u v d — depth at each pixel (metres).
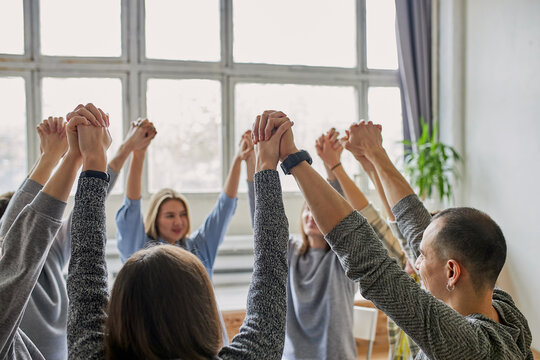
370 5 4.79
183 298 0.68
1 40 4.18
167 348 0.66
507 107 3.74
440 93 4.60
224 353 0.70
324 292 2.11
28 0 4.18
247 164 1.94
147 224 2.37
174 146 4.50
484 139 4.07
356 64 4.78
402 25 4.58
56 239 1.50
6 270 0.81
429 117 4.65
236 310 3.64
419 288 0.81
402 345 1.79
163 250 0.74
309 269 2.19
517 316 0.92
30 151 4.23
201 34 4.50
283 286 0.78
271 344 0.72
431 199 4.63
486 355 0.77
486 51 4.00
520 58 3.56
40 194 0.82
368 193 4.79
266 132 0.87
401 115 4.73
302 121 4.75
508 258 3.77
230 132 4.57
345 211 0.83
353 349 2.08
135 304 0.68
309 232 2.18
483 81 4.06
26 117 4.23
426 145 4.23
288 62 4.69
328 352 2.01
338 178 1.46
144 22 4.38
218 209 2.33
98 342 0.71
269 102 4.68
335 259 2.15
